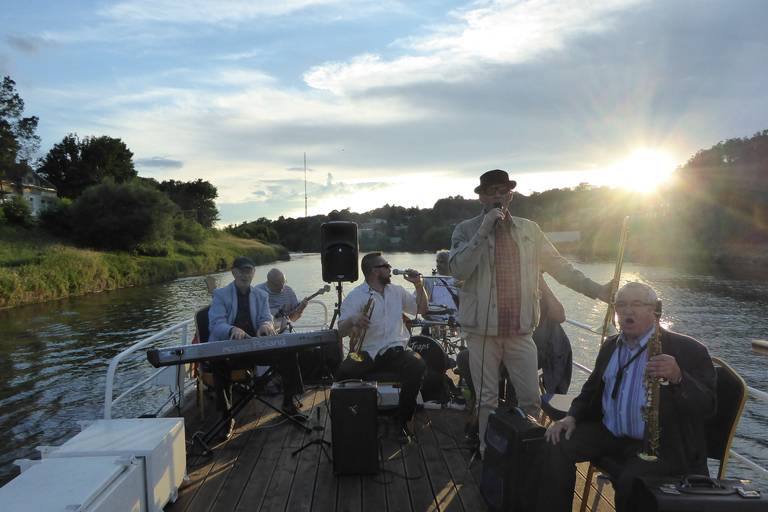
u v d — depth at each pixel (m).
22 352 14.38
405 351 3.80
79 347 14.98
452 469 3.23
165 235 46.16
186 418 4.29
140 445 2.61
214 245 64.31
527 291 3.08
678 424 2.11
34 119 49.66
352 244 4.71
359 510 2.77
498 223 3.11
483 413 3.15
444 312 4.71
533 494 2.46
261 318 4.10
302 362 5.03
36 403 10.22
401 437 3.64
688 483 1.83
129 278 32.84
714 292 22.75
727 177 48.19
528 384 3.15
